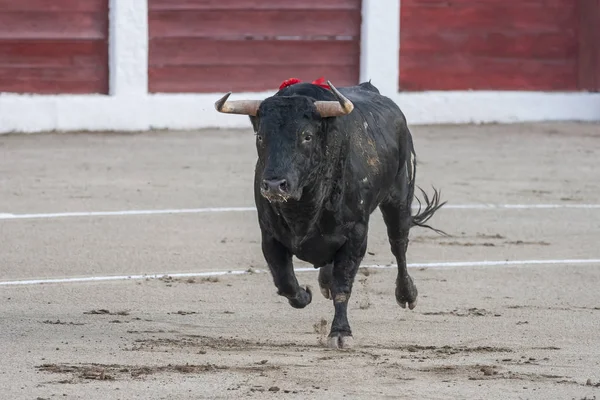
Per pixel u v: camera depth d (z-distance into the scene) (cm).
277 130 1803
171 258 2811
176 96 5197
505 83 5547
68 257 2798
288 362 1877
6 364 1847
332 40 5316
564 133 5222
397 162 2169
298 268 2725
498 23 5503
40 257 2791
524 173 4212
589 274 2714
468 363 1900
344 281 1959
